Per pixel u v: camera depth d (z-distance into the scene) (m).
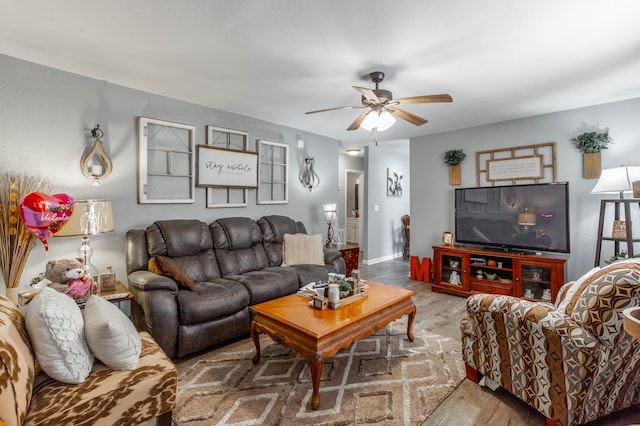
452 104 3.46
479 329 1.99
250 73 2.70
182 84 2.96
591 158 3.47
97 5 1.77
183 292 2.54
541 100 3.33
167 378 1.48
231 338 2.71
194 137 3.50
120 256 3.01
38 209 2.10
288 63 2.49
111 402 1.33
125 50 2.31
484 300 1.92
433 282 4.36
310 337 1.88
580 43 2.16
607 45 2.19
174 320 2.37
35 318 1.31
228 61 2.47
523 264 3.62
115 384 1.36
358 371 2.24
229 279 3.07
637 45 2.19
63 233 2.31
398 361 2.38
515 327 1.74
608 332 1.42
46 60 2.48
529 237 3.72
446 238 4.52
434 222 4.90
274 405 1.86
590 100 3.33
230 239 3.50
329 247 4.61
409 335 2.72
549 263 3.43
